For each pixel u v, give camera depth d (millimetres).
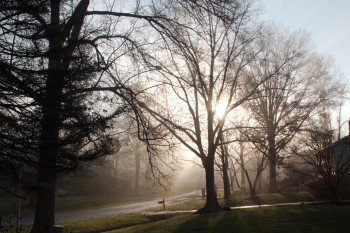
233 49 28328
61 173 11555
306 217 19109
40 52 9430
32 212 37094
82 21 11648
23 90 8797
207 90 27547
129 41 15625
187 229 17578
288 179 42344
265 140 28844
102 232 19719
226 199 39750
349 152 34594
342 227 15320
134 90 15836
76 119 9688
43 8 9281
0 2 8695
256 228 16484
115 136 11281
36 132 9273
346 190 32906
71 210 39312
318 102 39250
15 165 9766
